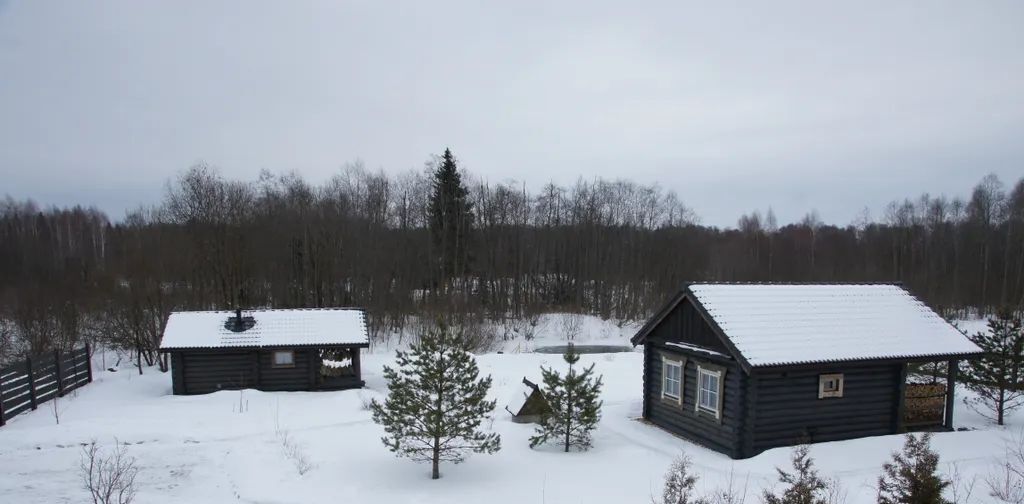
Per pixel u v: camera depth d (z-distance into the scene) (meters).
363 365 26.56
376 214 44.19
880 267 64.25
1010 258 53.34
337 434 15.13
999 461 12.55
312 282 41.25
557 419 13.92
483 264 47.12
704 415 14.55
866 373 14.68
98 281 38.91
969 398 18.11
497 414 17.25
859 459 12.87
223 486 11.53
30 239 63.22
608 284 49.12
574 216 52.94
